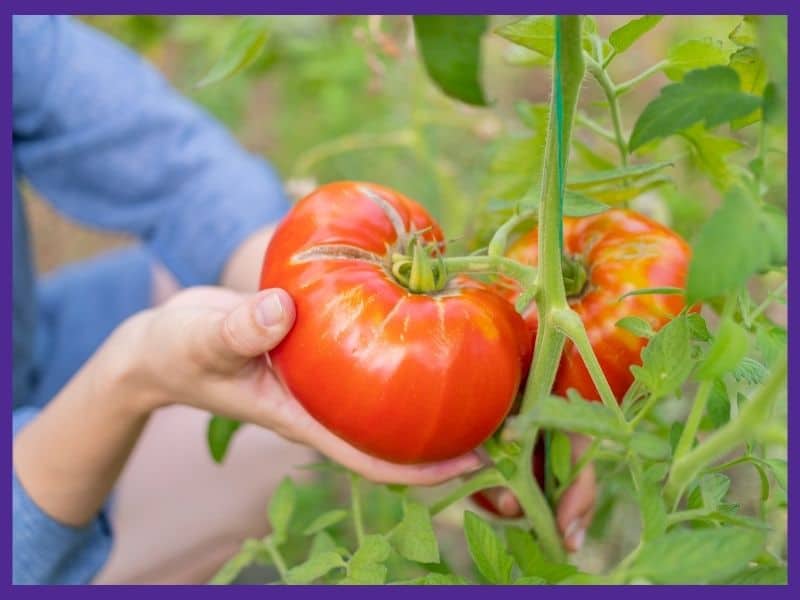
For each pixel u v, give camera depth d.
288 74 2.29
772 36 0.55
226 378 0.85
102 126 1.51
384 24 1.47
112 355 0.94
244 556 0.95
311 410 0.75
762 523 0.68
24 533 1.07
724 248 0.50
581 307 0.81
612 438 0.60
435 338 0.70
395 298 0.73
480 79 0.50
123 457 1.04
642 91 1.98
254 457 1.53
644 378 0.66
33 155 1.52
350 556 0.83
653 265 0.80
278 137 2.49
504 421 0.81
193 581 1.54
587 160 0.98
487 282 0.86
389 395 0.70
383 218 0.80
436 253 0.79
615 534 1.29
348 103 2.10
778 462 0.68
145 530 1.47
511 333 0.74
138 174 1.54
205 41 2.26
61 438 1.01
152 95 1.58
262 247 1.48
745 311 0.77
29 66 1.43
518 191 1.05
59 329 1.80
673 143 1.26
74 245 2.61
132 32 2.14
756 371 0.72
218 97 2.33
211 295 1.03
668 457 0.69
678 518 0.67
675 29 1.88
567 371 0.80
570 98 0.61
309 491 1.59
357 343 0.71
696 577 0.55
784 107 0.56
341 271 0.75
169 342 0.86
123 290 1.84
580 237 0.87
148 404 0.94
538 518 0.86
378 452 0.74
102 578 1.43
